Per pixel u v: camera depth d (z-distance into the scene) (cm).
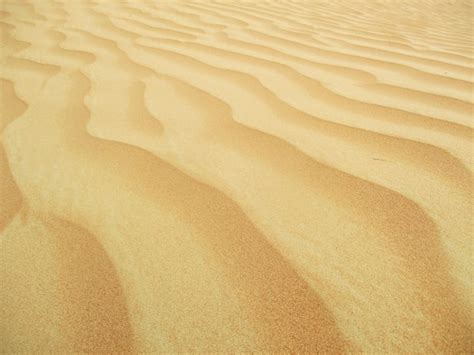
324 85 193
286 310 79
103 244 97
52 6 377
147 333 77
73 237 99
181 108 169
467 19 396
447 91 185
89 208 109
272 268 89
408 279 84
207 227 101
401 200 107
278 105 170
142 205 110
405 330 74
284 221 103
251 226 101
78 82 199
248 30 309
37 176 122
